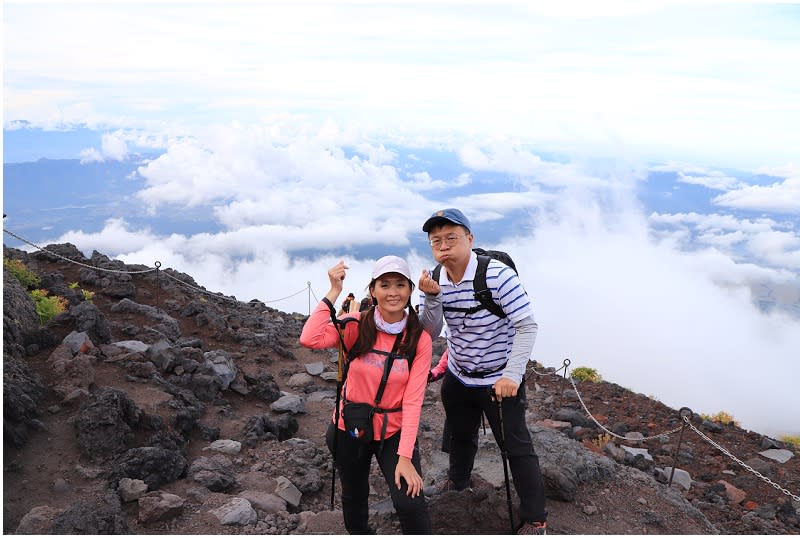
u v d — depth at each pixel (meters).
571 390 11.14
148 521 4.34
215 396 7.45
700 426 9.85
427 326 3.71
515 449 3.97
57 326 7.64
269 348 10.94
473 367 4.04
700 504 6.74
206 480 5.11
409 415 3.36
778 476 7.99
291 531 4.49
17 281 8.27
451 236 3.80
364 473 3.62
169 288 13.65
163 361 7.47
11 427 4.84
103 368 6.77
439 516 4.36
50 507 4.18
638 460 7.78
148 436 5.55
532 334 3.75
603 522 4.84
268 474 5.71
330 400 8.66
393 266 3.26
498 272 3.82
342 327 3.44
